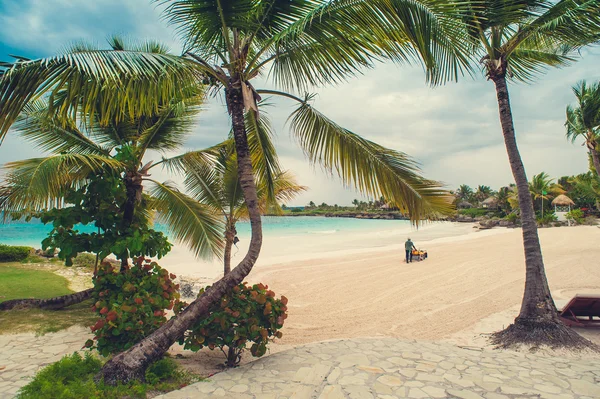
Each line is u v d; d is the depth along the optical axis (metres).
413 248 18.28
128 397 3.84
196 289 11.81
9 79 3.31
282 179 9.39
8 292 9.63
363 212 108.69
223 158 8.39
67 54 3.58
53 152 7.38
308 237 35.97
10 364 4.89
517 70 8.13
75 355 4.78
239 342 4.89
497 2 5.68
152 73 3.91
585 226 33.34
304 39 4.48
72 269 13.92
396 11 3.87
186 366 5.20
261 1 4.54
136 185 7.02
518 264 14.20
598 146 12.75
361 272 14.54
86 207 6.40
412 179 5.04
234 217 9.13
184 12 4.55
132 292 5.62
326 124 5.46
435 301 9.59
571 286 10.38
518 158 6.85
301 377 4.48
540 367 4.92
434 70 4.23
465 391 4.07
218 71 4.94
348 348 5.74
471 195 100.00
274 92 5.37
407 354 5.43
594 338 6.43
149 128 7.35
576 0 5.57
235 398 3.89
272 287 12.16
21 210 5.70
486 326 7.32
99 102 4.45
